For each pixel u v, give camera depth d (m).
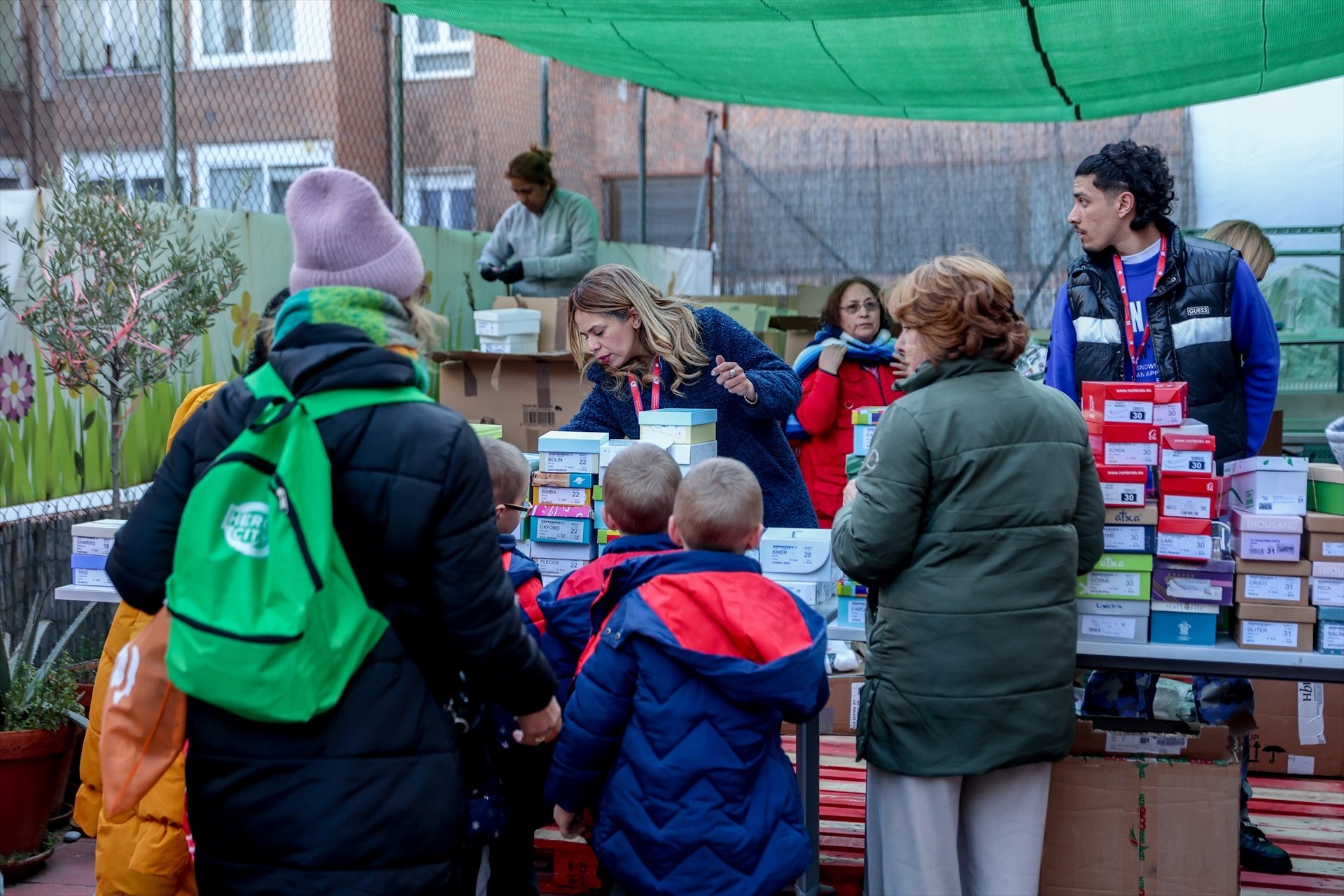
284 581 1.69
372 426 1.78
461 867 1.94
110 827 2.46
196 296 4.03
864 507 2.41
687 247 11.22
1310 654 2.57
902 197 9.83
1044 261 9.48
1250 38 4.80
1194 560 2.61
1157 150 3.29
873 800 2.58
